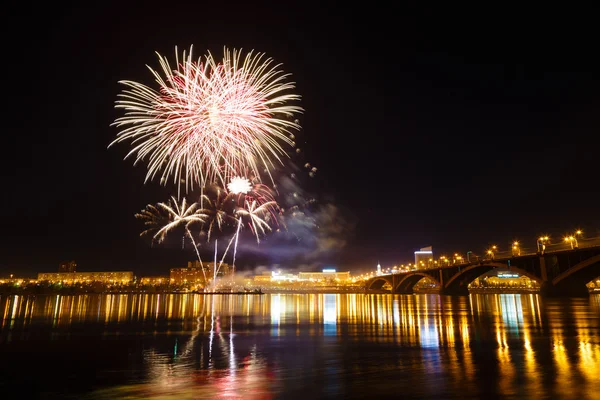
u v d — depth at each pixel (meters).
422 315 56.00
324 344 30.81
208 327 43.78
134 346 30.98
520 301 95.81
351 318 52.84
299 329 40.91
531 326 39.84
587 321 44.38
